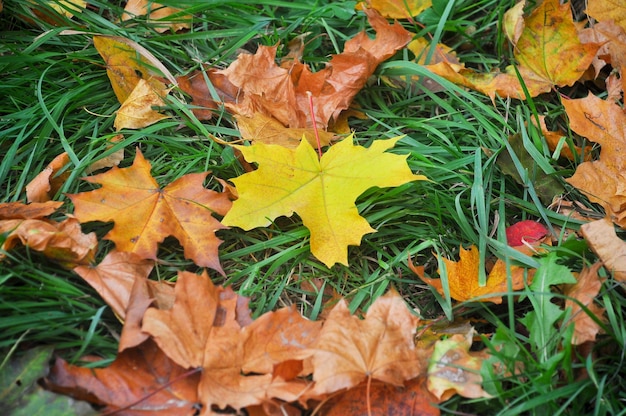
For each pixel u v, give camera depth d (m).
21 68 0.86
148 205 0.77
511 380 0.73
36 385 0.69
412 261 0.81
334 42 0.91
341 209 0.78
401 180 0.78
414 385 0.72
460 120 0.88
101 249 0.78
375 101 0.89
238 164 0.84
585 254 0.78
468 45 0.94
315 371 0.70
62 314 0.74
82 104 0.85
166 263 0.78
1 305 0.73
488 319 0.77
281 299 0.79
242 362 0.71
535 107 0.89
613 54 0.88
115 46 0.87
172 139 0.84
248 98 0.86
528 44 0.89
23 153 0.82
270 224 0.80
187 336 0.71
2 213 0.76
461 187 0.84
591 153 0.85
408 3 0.93
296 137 0.84
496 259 0.81
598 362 0.74
